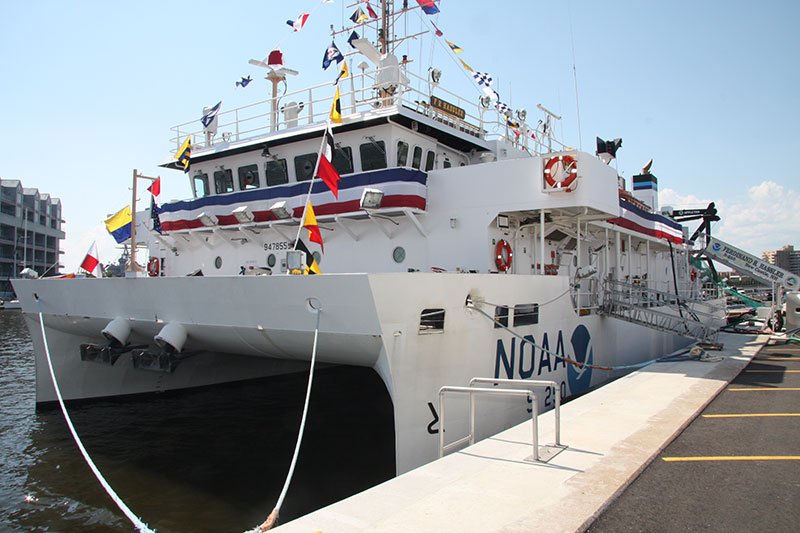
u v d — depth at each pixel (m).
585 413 7.73
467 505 4.53
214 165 15.78
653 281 23.50
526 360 10.74
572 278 12.89
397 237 13.05
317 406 14.52
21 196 85.50
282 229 14.24
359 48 14.64
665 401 8.52
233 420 13.33
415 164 13.66
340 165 13.48
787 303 19.56
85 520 8.25
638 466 5.50
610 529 4.26
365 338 7.95
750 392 9.54
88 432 12.50
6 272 82.12
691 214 29.42
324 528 4.13
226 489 9.34
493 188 12.15
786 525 4.34
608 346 14.85
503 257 12.55
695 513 4.56
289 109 14.86
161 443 11.73
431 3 15.95
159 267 17.42
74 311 12.41
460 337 8.89
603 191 12.19
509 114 18.08
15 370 24.88
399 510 4.45
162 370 10.50
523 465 5.52
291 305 8.48
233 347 10.57
